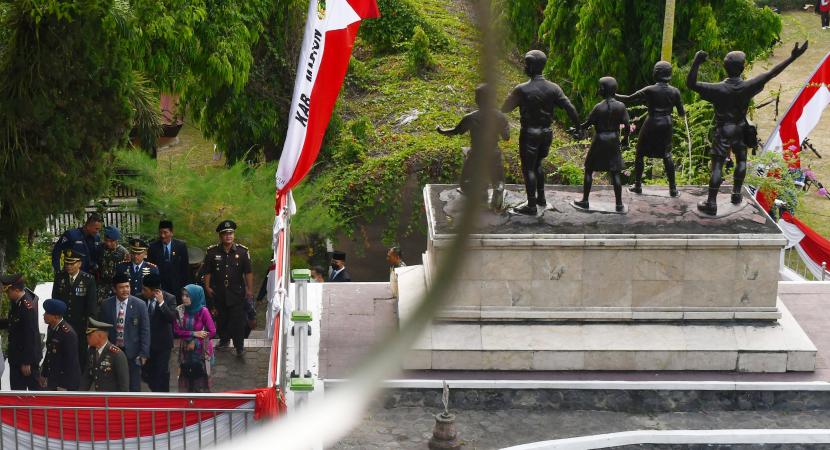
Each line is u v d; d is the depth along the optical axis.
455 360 13.60
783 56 45.06
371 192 20.30
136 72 18.44
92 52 14.59
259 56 22.39
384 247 21.97
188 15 19.14
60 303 12.09
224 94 22.19
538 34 28.03
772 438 12.29
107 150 15.49
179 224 20.02
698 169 21.11
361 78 26.55
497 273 13.78
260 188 21.02
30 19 13.88
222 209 20.05
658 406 13.27
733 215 14.33
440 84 25.86
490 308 13.89
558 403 13.24
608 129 13.88
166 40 19.39
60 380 12.15
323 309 15.45
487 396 13.21
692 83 13.88
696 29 24.19
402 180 20.30
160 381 12.88
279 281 12.52
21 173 14.53
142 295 12.88
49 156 14.65
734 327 13.95
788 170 21.14
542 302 13.91
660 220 14.12
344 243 22.23
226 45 20.22
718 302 13.98
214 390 13.64
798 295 16.55
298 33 22.53
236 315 14.52
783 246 13.71
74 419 10.03
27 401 9.91
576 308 13.95
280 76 22.64
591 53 25.08
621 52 24.88
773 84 42.72
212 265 14.52
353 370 1.25
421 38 26.95
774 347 13.64
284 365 11.48
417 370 13.62
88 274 13.48
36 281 18.73
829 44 45.66
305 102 14.14
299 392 10.60
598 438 12.15
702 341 13.73
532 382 13.20
